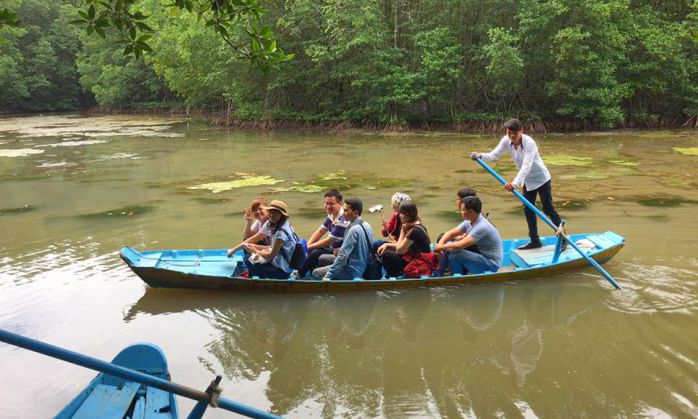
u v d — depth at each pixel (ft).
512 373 12.37
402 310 15.96
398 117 74.90
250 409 8.50
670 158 43.73
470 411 10.97
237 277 16.88
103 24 10.98
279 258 17.78
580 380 12.00
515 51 62.75
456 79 71.92
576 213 26.45
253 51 11.66
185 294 17.30
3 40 12.87
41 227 25.86
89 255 21.44
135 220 26.91
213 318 15.58
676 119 75.46
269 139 68.13
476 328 14.70
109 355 13.44
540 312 15.57
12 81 131.03
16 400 11.64
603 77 65.46
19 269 19.83
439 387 11.89
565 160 43.65
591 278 17.94
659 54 65.62
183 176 39.93
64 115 133.08
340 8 70.18
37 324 15.19
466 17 72.54
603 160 43.39
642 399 11.19
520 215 26.63
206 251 19.49
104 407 10.00
